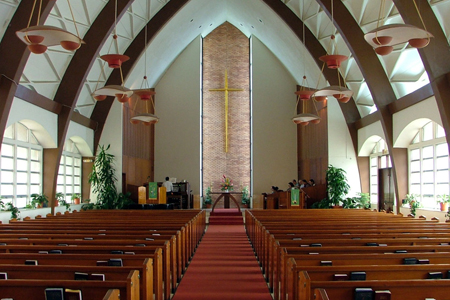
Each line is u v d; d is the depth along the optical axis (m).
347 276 3.78
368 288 3.15
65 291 3.13
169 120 20.69
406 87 13.23
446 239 5.79
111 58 8.60
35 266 3.77
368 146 16.47
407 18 10.27
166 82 20.86
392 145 13.74
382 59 13.22
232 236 12.02
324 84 16.94
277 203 17.20
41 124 12.48
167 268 5.30
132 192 17.08
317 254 4.66
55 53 12.48
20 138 12.27
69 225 7.95
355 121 16.73
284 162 20.56
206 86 21.33
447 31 10.27
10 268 3.76
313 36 15.50
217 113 21.17
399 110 13.18
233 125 21.12
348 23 13.15
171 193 16.84
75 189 16.12
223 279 6.55
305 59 16.84
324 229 7.45
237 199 20.81
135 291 3.30
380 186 15.88
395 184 13.79
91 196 16.62
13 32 9.98
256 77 20.86
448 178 11.45
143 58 16.58
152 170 20.47
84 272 3.78
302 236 6.43
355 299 3.13
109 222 8.54
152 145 20.61
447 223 8.10
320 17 14.68
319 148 17.84
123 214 10.92
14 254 4.45
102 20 13.15
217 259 8.27
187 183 17.95
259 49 21.00
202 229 12.18
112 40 14.88
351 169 16.80
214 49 21.56
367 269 3.79
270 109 20.77
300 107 20.50
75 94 13.55
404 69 12.87
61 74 13.37
